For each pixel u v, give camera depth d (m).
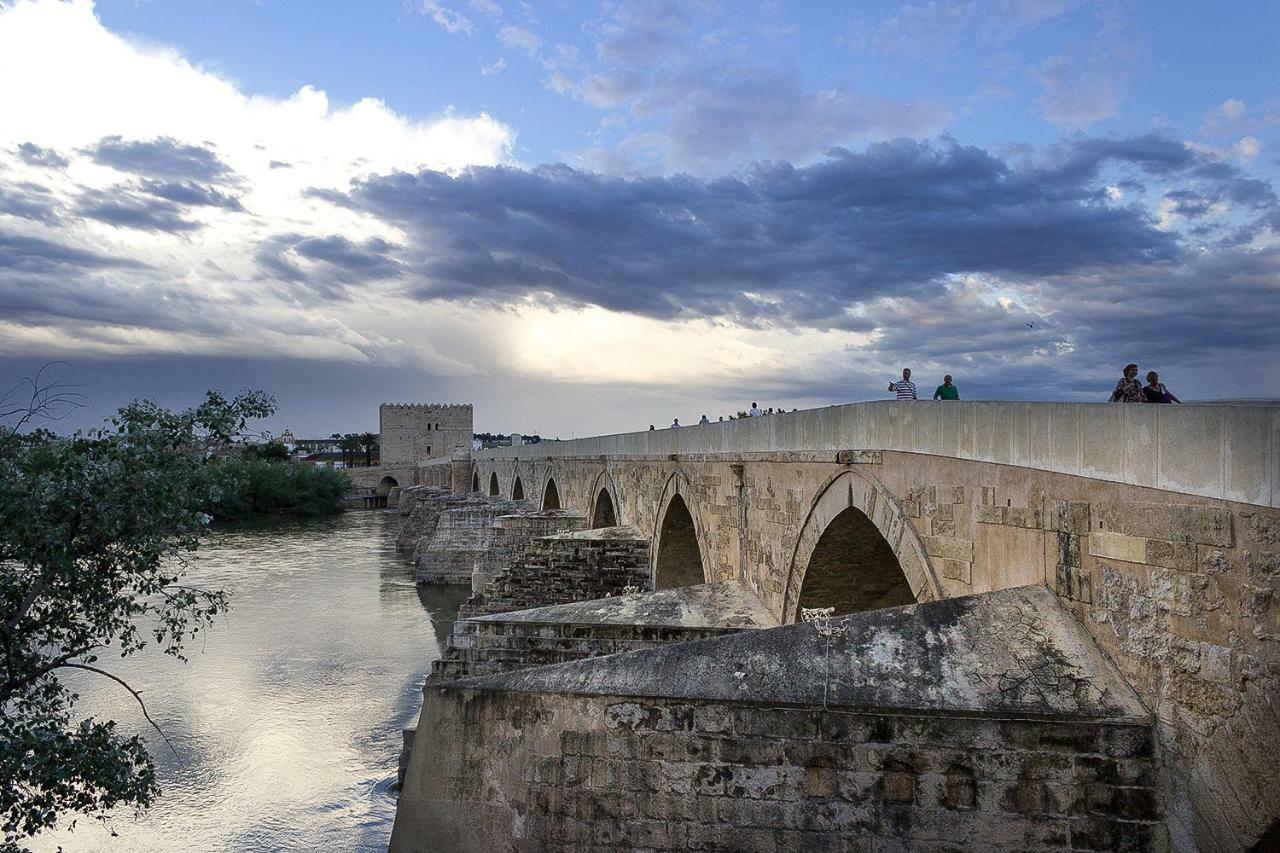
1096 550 9.14
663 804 9.95
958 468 11.95
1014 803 8.84
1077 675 9.03
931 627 9.98
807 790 9.52
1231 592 7.40
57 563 12.20
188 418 13.32
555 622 17.89
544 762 10.38
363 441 192.75
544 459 57.62
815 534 17.06
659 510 29.75
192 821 20.86
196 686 31.05
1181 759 8.04
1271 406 6.97
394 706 29.08
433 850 10.56
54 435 12.73
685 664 10.40
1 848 13.11
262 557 67.38
